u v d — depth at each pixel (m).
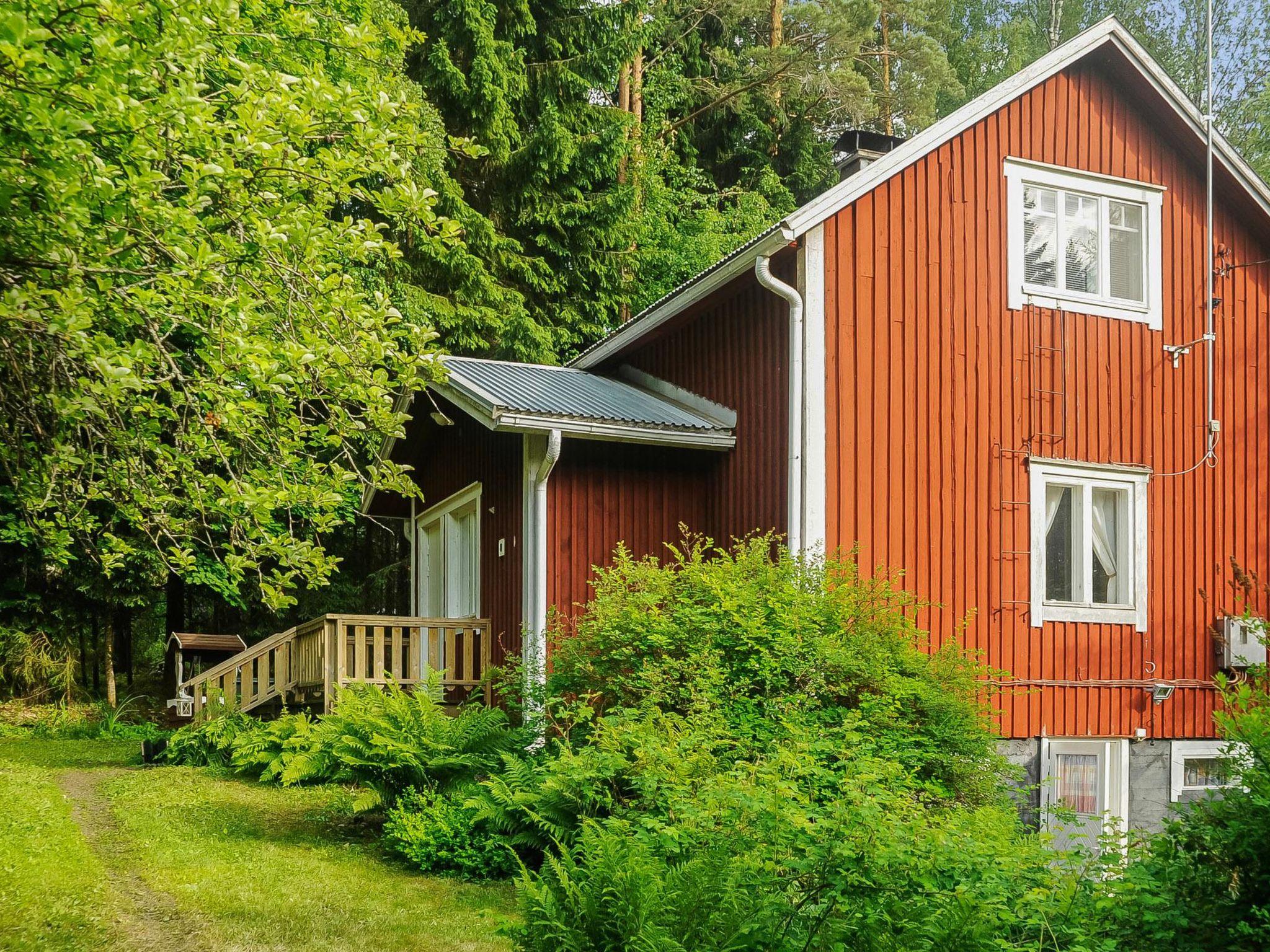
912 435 12.15
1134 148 13.72
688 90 29.50
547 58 23.66
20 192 5.66
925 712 9.92
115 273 6.05
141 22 5.71
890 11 33.25
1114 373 13.33
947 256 12.55
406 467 7.04
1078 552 12.98
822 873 5.42
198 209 6.17
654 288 24.59
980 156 12.81
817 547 11.27
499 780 8.52
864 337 12.02
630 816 7.46
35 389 6.27
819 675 9.64
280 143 6.28
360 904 7.25
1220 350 14.05
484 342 21.70
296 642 13.79
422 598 16.66
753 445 12.49
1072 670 12.70
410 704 9.52
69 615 19.27
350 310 6.60
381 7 18.11
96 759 13.51
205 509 6.88
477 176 22.89
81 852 8.08
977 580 12.31
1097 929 5.21
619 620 9.99
